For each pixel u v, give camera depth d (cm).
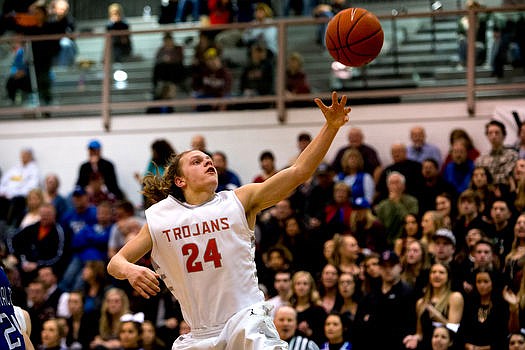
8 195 1928
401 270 1317
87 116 2011
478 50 1834
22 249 1684
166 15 2205
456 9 1902
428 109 1866
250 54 1923
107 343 1366
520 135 1593
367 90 1872
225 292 725
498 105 1814
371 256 1277
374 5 2216
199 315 728
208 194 748
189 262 727
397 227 1516
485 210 1388
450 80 1845
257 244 1524
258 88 1919
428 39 1850
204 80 1939
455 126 1852
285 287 1305
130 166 1977
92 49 1991
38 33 2056
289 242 1484
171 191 758
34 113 2017
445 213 1447
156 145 1764
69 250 1683
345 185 1556
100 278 1524
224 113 1955
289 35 1909
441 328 1175
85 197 1719
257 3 2141
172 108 1980
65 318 1434
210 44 1938
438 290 1229
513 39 1820
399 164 1625
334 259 1377
